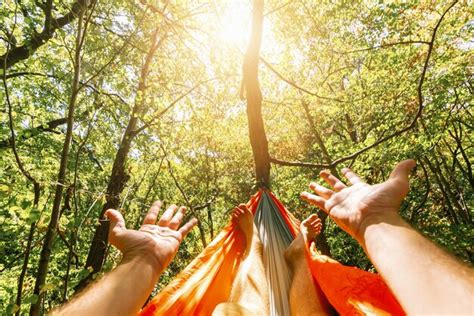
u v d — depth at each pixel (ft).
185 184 36.76
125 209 24.67
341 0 26.86
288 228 9.37
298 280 6.21
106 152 29.48
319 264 5.62
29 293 17.51
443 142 47.09
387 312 4.02
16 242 20.44
